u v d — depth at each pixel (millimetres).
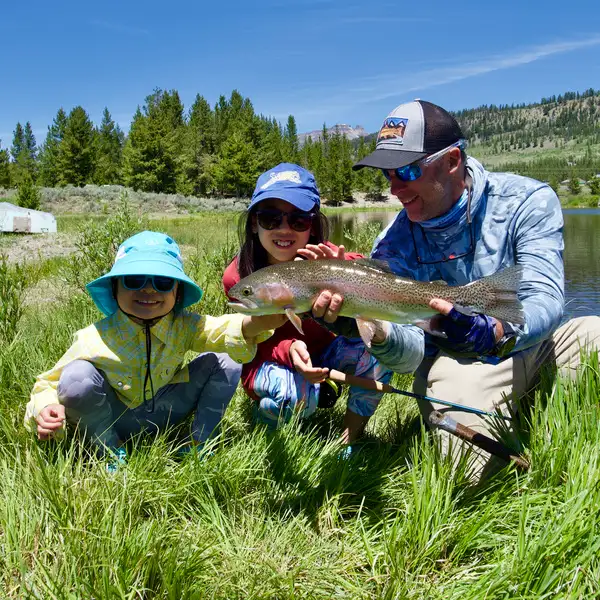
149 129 81750
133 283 2834
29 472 2531
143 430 3033
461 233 3227
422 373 3588
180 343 3068
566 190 177000
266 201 3352
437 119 2949
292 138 153375
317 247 2945
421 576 2217
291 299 2789
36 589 2010
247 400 3861
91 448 2990
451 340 2623
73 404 2846
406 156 2918
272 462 2973
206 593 2092
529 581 2082
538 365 3400
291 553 2352
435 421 2855
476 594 2082
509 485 2764
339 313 2787
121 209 8258
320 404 3715
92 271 7340
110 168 100000
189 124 116625
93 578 2064
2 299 4930
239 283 2869
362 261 2832
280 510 2723
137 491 2492
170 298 2922
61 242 16156
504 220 3160
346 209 106750
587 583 2051
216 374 3143
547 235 3047
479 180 3150
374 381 3057
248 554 2311
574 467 2555
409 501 2641
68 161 86375
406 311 2678
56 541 2236
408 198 3117
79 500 2395
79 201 51625
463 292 2623
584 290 13812
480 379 3193
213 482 2721
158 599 2018
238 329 3002
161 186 82688
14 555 2117
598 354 3191
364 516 2721
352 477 2939
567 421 2861
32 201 44312
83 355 2922
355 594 2156
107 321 3008
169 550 2195
